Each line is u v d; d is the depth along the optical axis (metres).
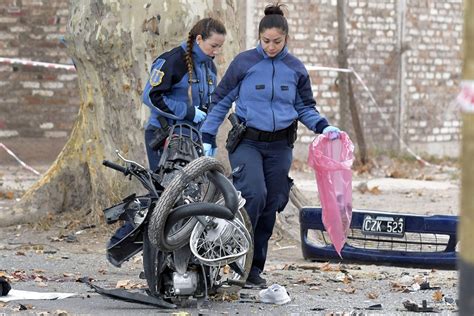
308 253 15.33
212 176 10.98
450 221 14.59
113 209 11.39
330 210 12.67
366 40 33.22
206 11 17.48
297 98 12.40
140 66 17.67
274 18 12.07
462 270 6.16
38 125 29.66
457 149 35.50
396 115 33.88
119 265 11.50
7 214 18.48
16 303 11.56
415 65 34.28
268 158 12.26
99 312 10.95
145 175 11.28
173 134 11.76
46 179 18.75
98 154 18.25
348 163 12.59
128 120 17.86
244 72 12.16
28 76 29.58
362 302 11.95
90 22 17.78
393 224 14.84
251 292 12.38
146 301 11.31
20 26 29.42
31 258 15.38
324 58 32.34
